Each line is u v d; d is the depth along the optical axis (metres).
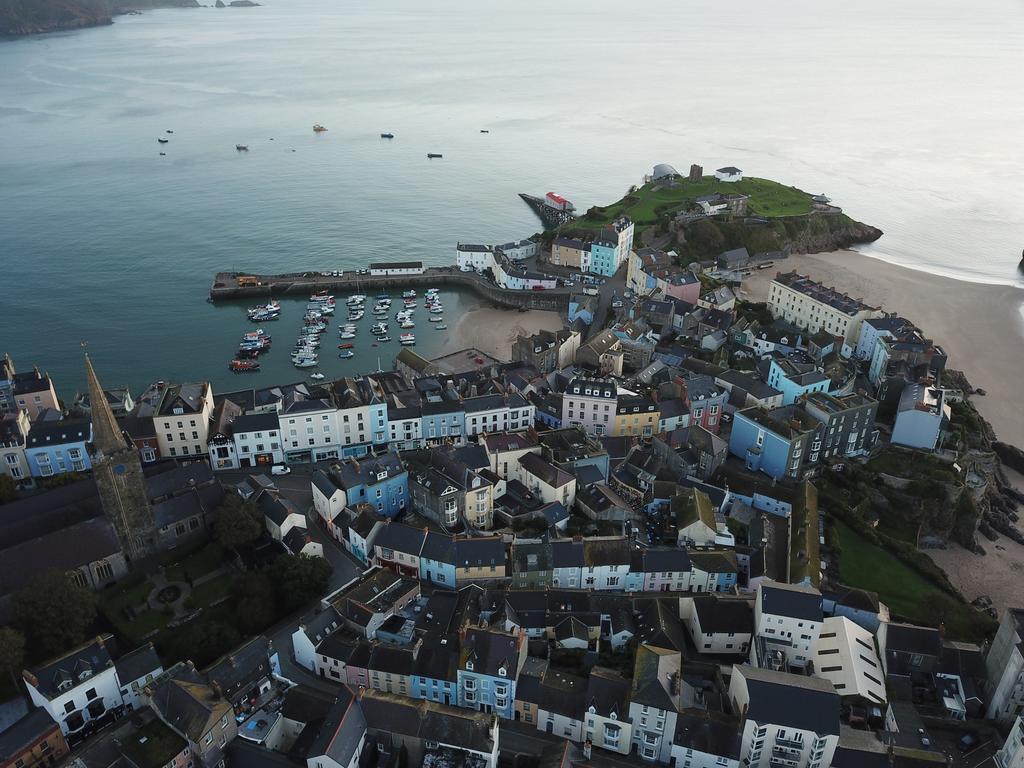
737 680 117.50
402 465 172.12
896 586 156.12
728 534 156.88
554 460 176.62
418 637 130.75
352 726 108.19
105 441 140.25
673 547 153.12
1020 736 107.69
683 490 168.12
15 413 195.62
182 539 155.75
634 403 197.62
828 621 137.75
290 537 152.75
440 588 147.25
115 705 118.00
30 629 127.31
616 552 146.00
